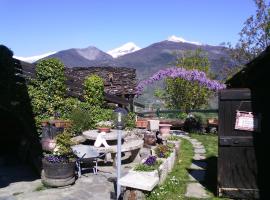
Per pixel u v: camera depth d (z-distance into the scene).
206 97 30.45
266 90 8.20
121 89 23.75
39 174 11.03
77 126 14.97
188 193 8.75
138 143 12.60
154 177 8.43
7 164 13.00
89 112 16.88
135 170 8.70
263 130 8.20
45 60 15.82
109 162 12.30
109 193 9.09
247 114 8.27
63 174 9.56
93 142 13.87
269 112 8.19
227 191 8.38
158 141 15.46
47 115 15.49
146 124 18.02
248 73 9.15
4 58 14.08
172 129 22.73
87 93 18.44
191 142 17.44
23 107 14.38
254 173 8.27
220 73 28.92
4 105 13.85
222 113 8.40
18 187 9.84
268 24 25.20
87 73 27.58
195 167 11.65
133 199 7.84
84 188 9.53
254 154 8.27
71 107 16.52
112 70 28.16
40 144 12.45
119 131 8.12
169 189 8.80
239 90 8.30
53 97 15.86
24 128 14.29
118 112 8.12
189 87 30.03
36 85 15.66
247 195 8.29
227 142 8.34
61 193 9.14
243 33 27.31
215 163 12.28
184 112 25.44
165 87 30.70
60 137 10.01
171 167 11.05
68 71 28.17
